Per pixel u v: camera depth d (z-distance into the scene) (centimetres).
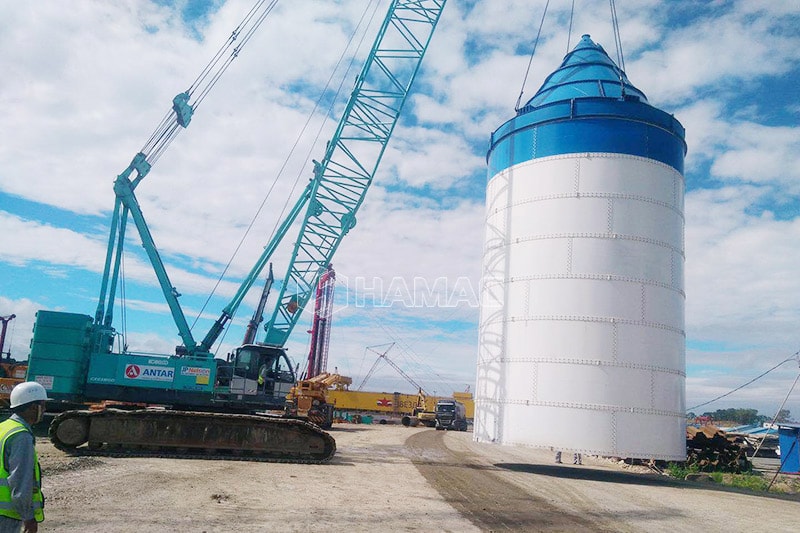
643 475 2139
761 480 2289
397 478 1631
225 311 3891
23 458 500
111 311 3300
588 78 2119
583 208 1908
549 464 2395
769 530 1137
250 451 1931
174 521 930
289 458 1938
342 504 1166
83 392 2747
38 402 550
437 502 1252
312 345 7156
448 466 2030
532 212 1989
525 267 1970
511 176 2083
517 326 1950
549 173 1975
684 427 1900
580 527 1067
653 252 1898
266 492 1264
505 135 2148
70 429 1859
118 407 2603
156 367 2797
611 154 1925
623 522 1138
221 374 2819
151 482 1313
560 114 2000
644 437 1786
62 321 2739
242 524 938
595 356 1823
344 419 7194
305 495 1255
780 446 2950
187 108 3716
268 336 4172
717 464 2556
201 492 1213
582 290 1862
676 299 1928
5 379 2673
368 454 2366
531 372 1886
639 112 1961
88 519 912
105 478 1341
